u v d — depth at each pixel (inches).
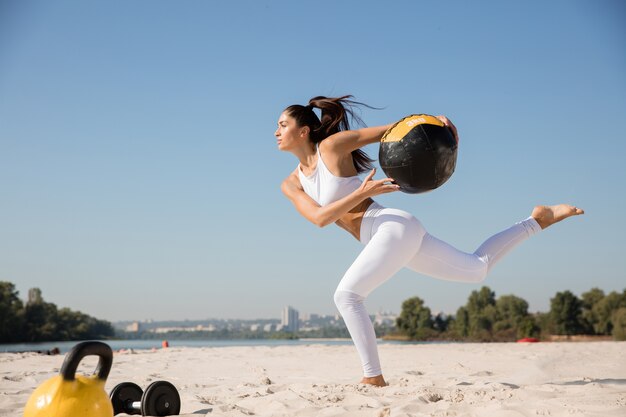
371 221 193.8
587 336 3213.6
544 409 141.9
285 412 150.6
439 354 436.1
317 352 483.2
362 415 143.5
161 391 145.9
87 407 113.3
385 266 187.9
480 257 198.7
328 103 200.7
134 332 7711.6
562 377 243.1
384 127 191.6
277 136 202.1
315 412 148.9
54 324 2770.7
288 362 368.2
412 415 139.2
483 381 220.5
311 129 200.4
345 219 200.7
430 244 194.9
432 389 180.4
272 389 206.7
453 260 195.0
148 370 305.7
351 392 181.2
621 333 2933.1
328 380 249.3
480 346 578.2
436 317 3934.5
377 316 7869.1
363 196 180.2
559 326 3248.0
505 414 138.3
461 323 3681.1
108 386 228.7
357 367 331.6
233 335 7564.0
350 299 192.1
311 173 198.5
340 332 6953.7
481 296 3688.5
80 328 2849.4
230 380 250.7
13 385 225.9
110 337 3078.2
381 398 167.5
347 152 193.3
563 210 203.3
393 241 187.5
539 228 203.9
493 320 3607.3
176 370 306.8
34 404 112.8
